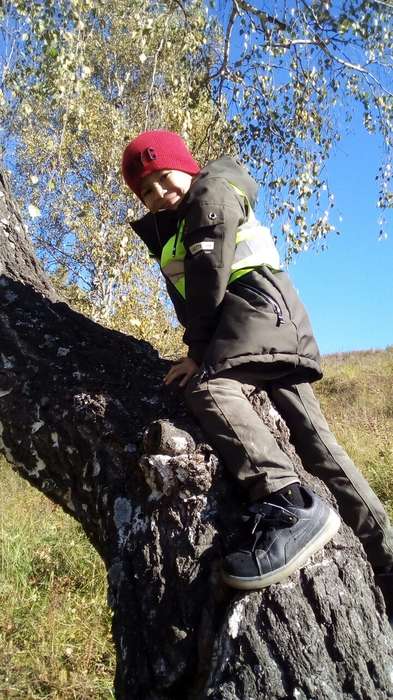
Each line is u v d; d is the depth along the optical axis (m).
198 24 6.20
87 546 4.65
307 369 1.90
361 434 7.66
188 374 1.83
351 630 1.43
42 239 11.04
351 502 1.92
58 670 3.20
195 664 1.45
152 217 2.19
